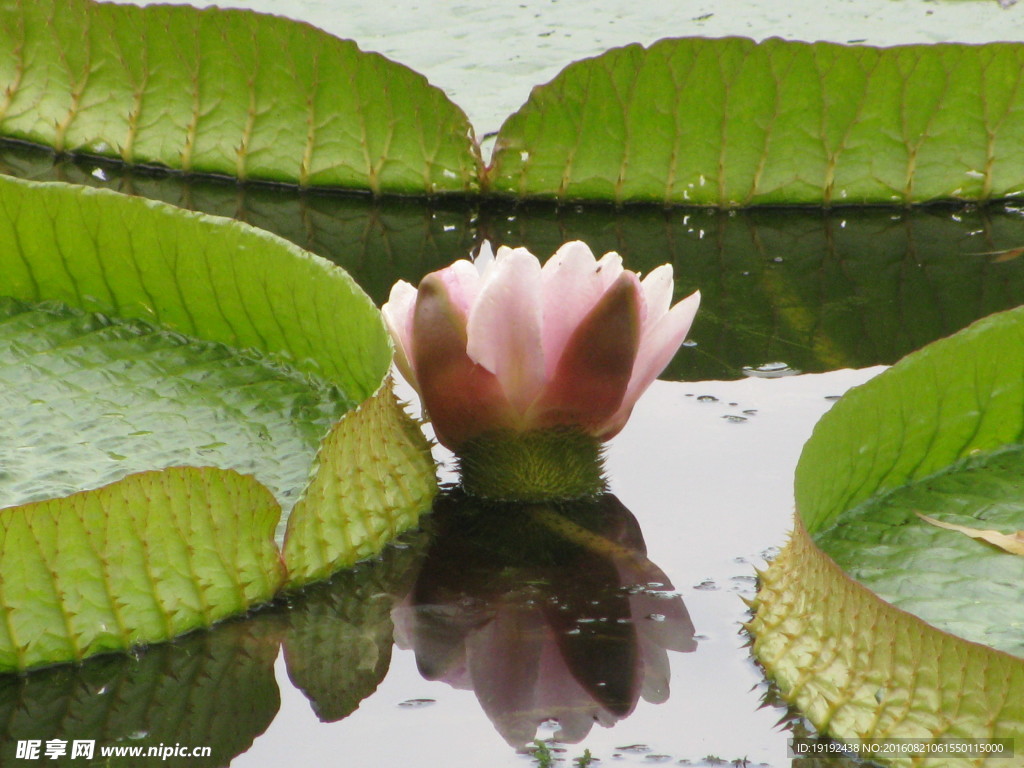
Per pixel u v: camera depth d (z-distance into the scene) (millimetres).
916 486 6914
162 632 6809
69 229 7059
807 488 6816
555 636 6816
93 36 7473
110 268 7066
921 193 7434
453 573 6871
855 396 6840
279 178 7477
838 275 7324
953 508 6891
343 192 7477
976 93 7391
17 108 7520
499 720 6750
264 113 7457
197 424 6969
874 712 6730
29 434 6949
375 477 6891
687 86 7402
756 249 7383
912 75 7387
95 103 7500
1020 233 7395
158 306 7074
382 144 7453
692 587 6855
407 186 7465
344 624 6824
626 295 6867
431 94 7426
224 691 6773
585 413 6910
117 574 6793
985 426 6918
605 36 7762
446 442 6934
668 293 6910
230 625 6824
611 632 6816
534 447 6926
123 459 6926
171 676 6785
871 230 7418
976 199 7438
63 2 7465
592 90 7414
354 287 6945
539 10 7895
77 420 6969
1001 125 7406
